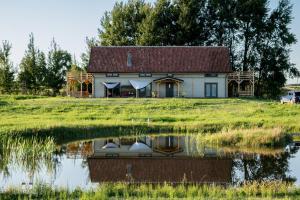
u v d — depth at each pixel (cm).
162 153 2678
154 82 6588
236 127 3509
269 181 1911
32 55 8250
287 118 3994
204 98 6116
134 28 8375
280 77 7956
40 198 1572
